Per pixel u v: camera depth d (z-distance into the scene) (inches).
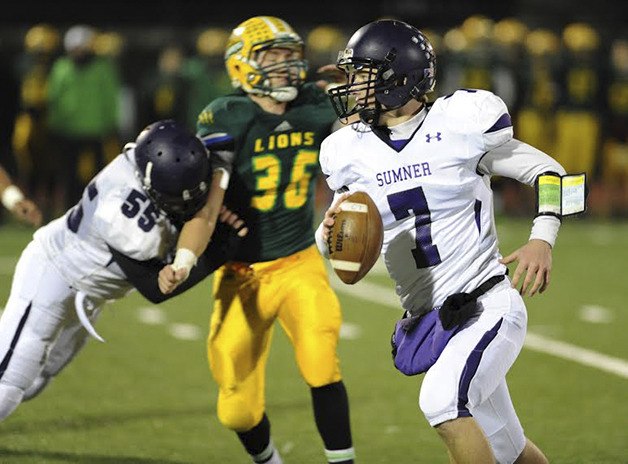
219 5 1867.6
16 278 520.7
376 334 876.6
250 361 529.0
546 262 426.3
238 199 525.0
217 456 584.7
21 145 1509.6
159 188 482.3
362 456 584.7
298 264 530.0
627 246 1339.8
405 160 439.5
